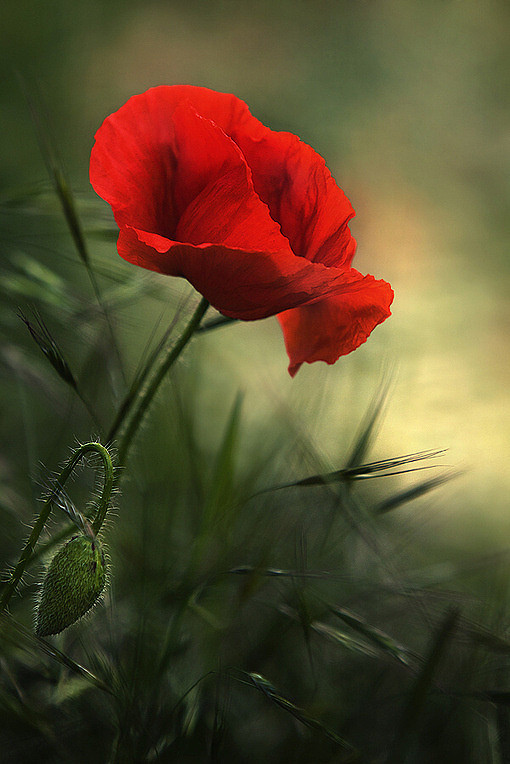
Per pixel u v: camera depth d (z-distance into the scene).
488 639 0.75
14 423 0.86
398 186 2.11
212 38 2.31
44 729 0.72
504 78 2.56
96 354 0.79
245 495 0.78
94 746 0.74
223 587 0.78
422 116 2.37
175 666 0.76
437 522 1.17
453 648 0.78
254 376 1.25
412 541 0.93
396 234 1.95
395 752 0.71
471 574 0.83
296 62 2.36
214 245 0.68
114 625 0.75
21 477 0.82
